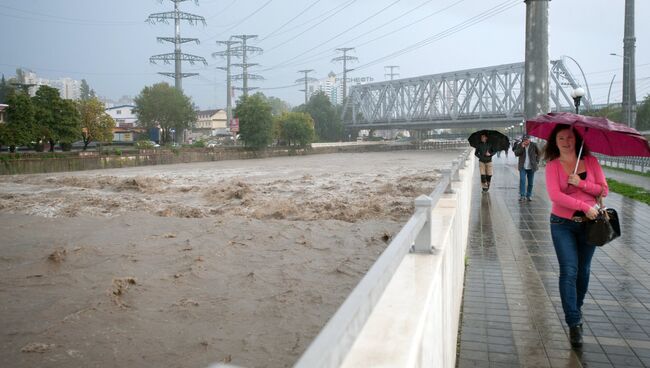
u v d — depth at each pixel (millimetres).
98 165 51188
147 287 10625
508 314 5363
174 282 10938
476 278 6766
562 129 4742
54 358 7523
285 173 40375
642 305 5559
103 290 10453
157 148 68000
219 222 17641
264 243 14422
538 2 22984
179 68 97250
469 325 5078
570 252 4617
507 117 75438
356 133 118688
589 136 4949
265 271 11672
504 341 4668
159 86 85375
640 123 66688
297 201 22031
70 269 12148
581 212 4605
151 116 84812
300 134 81688
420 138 137625
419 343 1868
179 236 15562
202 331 8406
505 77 78562
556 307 5555
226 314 9109
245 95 75438
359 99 109312
